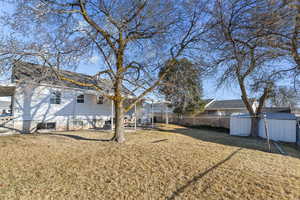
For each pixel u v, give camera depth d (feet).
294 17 16.42
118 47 25.88
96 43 23.00
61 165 15.42
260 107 39.42
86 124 45.29
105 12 22.43
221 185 11.93
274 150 24.18
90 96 46.62
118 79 24.12
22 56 19.60
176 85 27.40
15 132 33.27
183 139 31.14
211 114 84.84
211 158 17.97
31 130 35.42
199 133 42.73
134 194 10.82
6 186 11.51
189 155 18.86
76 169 14.56
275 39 20.45
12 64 20.06
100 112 49.08
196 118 66.69
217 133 45.24
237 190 11.27
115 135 26.61
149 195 10.71
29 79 25.21
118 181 12.51
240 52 23.31
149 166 15.35
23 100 34.53
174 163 16.11
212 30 23.63
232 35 22.04
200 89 35.81
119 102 26.48
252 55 26.35
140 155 18.57
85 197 10.42
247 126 41.73
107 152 19.72
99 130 41.16
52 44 19.86
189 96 28.73
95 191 11.13
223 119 58.80
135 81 25.64
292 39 19.25
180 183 12.23
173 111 71.72
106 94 25.75
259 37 20.30
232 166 15.57
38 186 11.63
